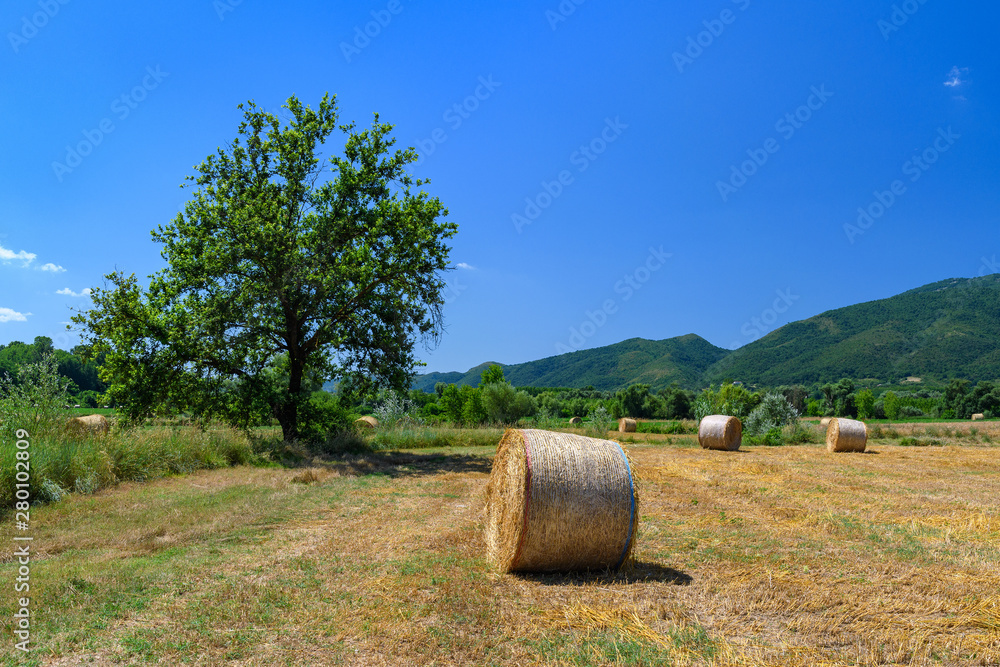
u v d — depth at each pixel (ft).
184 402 65.36
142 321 62.85
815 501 36.42
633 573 21.59
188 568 21.22
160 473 44.24
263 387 65.67
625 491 21.95
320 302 68.28
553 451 22.13
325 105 70.33
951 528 28.71
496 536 23.31
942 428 123.85
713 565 22.49
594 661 14.07
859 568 21.84
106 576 19.94
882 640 15.44
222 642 15.05
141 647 14.70
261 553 23.57
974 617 16.85
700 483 44.01
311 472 47.09
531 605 18.06
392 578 20.21
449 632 15.71
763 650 14.73
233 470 49.34
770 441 93.20
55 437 41.27
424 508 33.86
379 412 104.78
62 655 14.32
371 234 67.72
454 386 161.07
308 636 15.43
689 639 15.38
